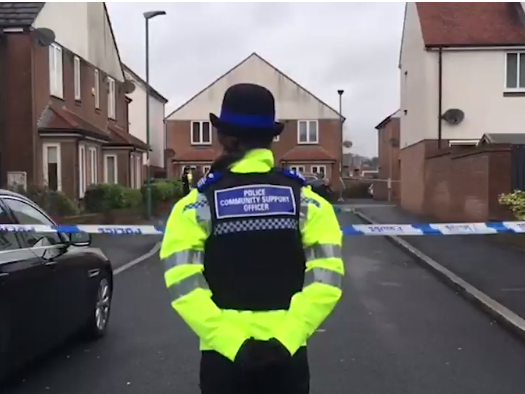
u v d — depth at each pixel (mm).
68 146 21828
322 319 2402
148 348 6570
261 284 2432
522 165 15742
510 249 14188
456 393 5270
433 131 24125
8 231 5133
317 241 2504
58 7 23359
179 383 5477
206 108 49531
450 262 12430
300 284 2494
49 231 5746
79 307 6293
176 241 2441
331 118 49125
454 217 20078
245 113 2518
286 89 49312
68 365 5961
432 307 8789
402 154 30766
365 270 12344
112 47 30750
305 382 2543
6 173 21031
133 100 46500
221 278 2438
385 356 6344
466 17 24719
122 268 12672
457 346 6734
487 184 15984
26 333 5027
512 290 9414
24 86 21047
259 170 2531
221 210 2457
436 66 23875
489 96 23766
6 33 20906
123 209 22031
